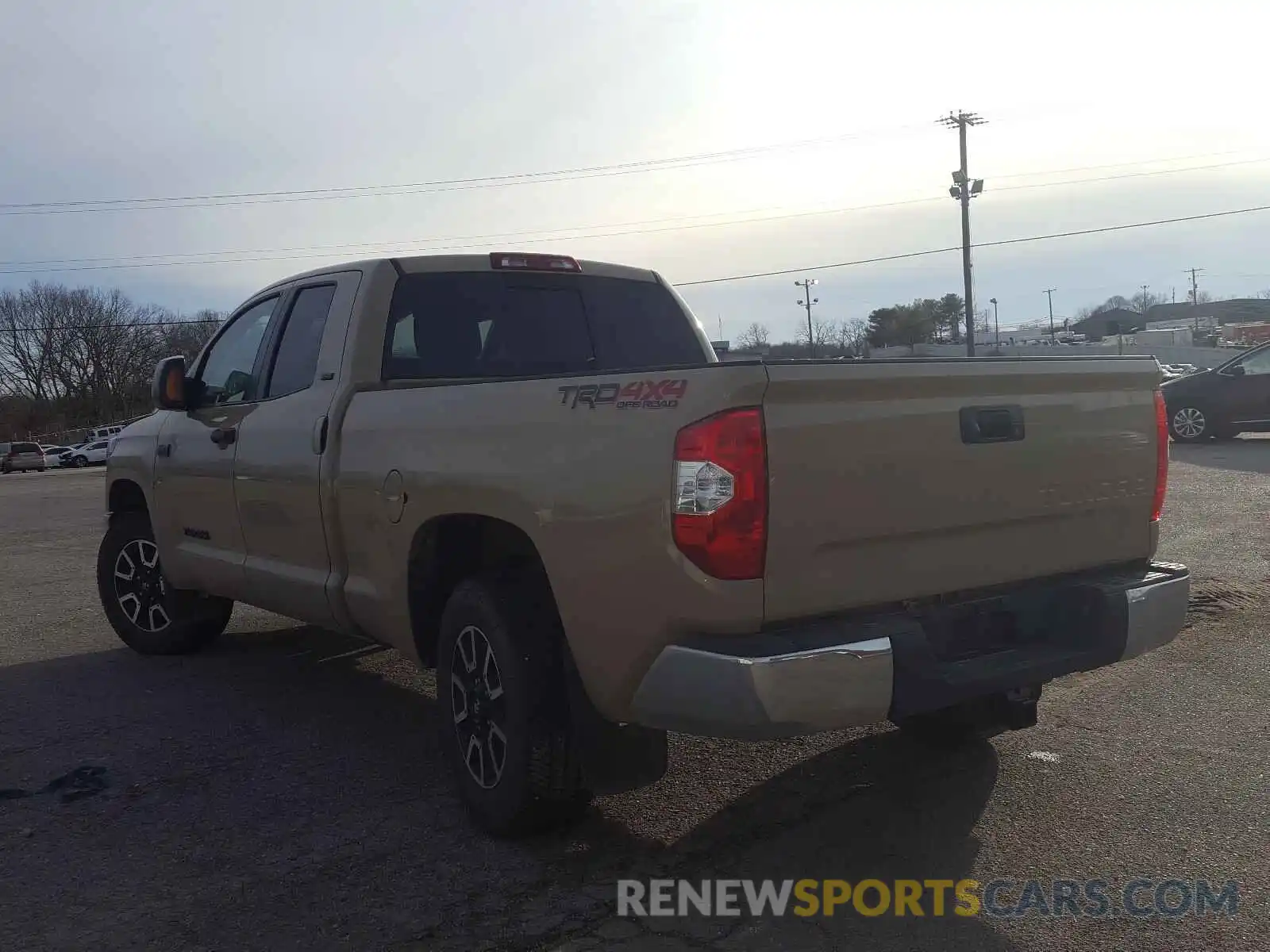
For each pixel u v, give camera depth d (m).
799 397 3.04
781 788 4.16
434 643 4.25
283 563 4.99
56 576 10.05
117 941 3.16
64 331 87.06
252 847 3.77
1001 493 3.50
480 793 3.80
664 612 3.08
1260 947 3.00
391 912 3.29
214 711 5.36
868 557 3.21
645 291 5.58
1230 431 17.48
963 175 43.19
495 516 3.61
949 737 4.57
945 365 3.33
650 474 3.09
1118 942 3.05
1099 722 4.77
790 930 3.15
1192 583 7.27
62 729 5.12
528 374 5.05
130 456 6.31
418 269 4.87
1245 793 3.98
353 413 4.43
